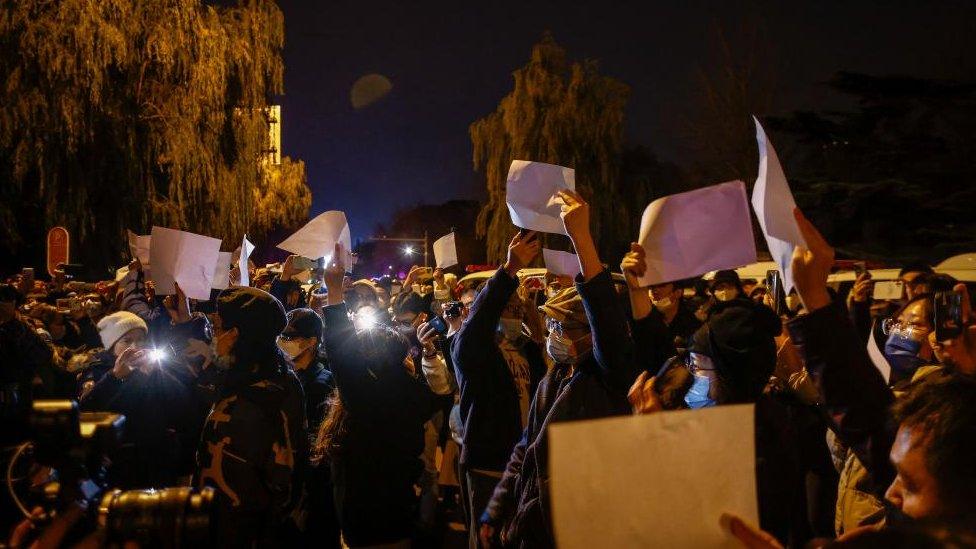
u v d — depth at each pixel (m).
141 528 1.71
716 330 2.61
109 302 8.62
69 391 5.40
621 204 28.16
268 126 22.27
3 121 18.05
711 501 1.34
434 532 5.51
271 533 3.54
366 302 5.66
